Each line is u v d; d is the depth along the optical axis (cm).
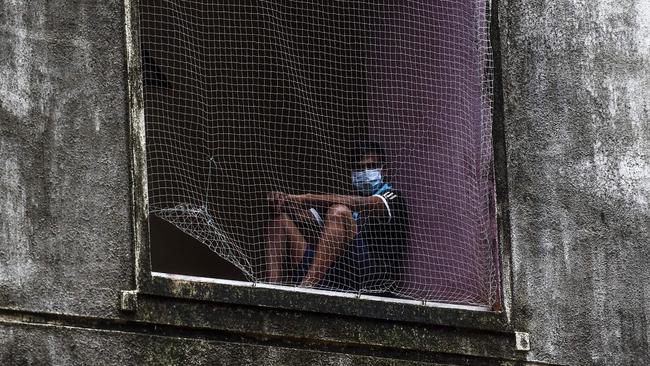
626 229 1420
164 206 1366
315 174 1458
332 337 1261
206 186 1432
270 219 1380
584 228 1402
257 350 1228
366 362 1274
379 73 1460
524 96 1402
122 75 1220
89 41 1212
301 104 1478
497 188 1373
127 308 1177
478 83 1390
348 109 1470
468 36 1402
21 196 1161
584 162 1415
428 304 1311
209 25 1406
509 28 1408
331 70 1470
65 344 1152
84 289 1170
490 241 1366
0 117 1164
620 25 1459
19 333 1137
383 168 1434
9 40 1179
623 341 1395
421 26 1432
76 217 1178
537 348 1355
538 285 1370
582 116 1423
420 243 1405
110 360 1166
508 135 1388
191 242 1614
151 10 1400
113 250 1187
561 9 1436
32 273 1153
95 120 1201
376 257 1380
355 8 1455
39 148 1175
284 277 1357
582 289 1388
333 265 1361
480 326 1331
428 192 1410
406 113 1436
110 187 1196
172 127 1420
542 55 1417
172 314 1197
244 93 1484
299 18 1466
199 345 1205
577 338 1377
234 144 1472
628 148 1437
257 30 1480
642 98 1453
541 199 1390
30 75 1182
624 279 1408
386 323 1288
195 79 1416
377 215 1393
